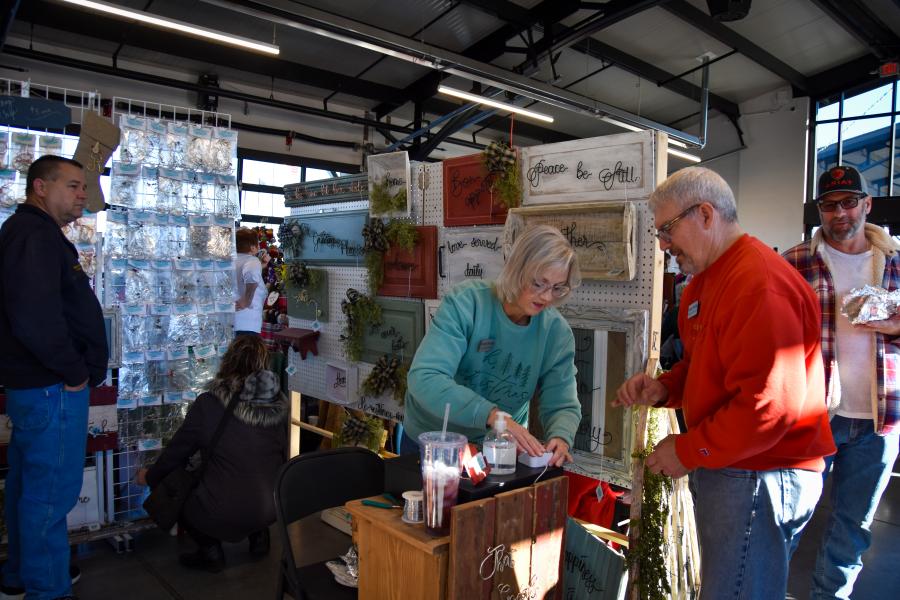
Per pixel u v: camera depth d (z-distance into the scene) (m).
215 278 3.52
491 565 1.42
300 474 1.91
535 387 1.88
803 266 2.33
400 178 2.89
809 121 10.06
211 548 2.93
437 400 1.58
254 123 8.61
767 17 7.85
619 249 2.06
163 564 3.00
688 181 1.56
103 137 3.08
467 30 7.37
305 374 3.63
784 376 1.35
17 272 2.28
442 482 1.36
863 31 7.79
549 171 2.32
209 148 3.45
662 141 2.06
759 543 1.51
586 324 2.20
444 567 1.35
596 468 2.19
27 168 3.00
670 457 1.56
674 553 2.04
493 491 1.45
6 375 2.34
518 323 1.77
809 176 10.20
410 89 8.95
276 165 8.99
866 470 2.24
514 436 1.56
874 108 9.55
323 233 3.45
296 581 1.79
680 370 1.82
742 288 1.42
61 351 2.33
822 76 9.81
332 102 9.30
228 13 6.57
